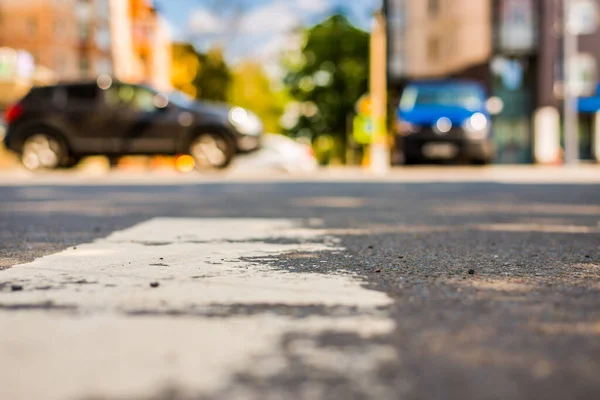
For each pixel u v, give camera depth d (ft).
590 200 25.23
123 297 8.60
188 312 7.79
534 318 7.50
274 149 78.18
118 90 48.42
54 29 159.33
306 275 10.21
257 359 6.00
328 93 174.40
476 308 7.98
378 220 18.74
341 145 175.52
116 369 5.74
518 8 119.65
